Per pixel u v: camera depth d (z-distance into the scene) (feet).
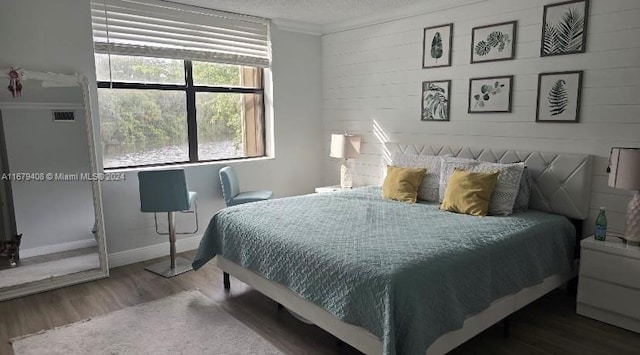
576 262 10.46
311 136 17.70
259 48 15.84
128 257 13.26
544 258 9.27
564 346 8.38
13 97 10.82
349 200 12.21
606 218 10.10
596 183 10.38
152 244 13.79
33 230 11.23
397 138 15.03
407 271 6.64
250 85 16.26
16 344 8.45
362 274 6.84
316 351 8.20
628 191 9.87
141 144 13.91
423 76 13.94
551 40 10.84
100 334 8.83
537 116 11.27
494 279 7.92
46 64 11.24
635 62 9.57
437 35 13.35
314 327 9.14
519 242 8.58
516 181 10.58
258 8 14.30
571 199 10.52
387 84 15.11
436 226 9.21
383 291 6.46
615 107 9.95
